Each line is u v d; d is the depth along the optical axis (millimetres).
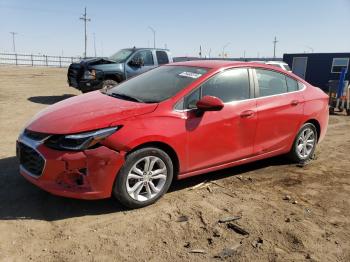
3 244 3650
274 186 5418
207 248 3758
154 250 3686
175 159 4715
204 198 4879
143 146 4371
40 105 12258
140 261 3506
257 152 5570
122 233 3957
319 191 5312
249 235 4027
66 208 4422
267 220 4371
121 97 5051
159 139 4410
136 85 5426
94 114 4332
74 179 4094
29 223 4062
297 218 4457
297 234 4094
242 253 3699
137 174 4379
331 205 4875
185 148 4695
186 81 4984
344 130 9820
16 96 14359
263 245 3852
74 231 3953
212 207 4633
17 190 4820
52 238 3807
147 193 4516
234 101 5215
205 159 4953
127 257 3557
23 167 4500
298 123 6055
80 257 3518
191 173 4906
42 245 3680
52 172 4055
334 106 12859
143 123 4340
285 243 3918
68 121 4230
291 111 5895
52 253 3559
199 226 4168
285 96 5879
